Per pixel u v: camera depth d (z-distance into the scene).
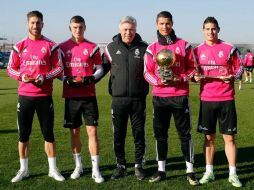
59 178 5.60
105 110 12.88
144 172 5.82
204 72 5.44
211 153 5.59
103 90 20.34
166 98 5.44
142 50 5.64
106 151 7.28
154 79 5.36
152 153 7.20
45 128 5.63
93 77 5.56
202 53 5.46
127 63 5.59
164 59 5.16
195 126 9.89
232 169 5.48
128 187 5.30
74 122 5.77
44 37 5.62
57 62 5.54
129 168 6.26
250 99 16.08
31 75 5.46
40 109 5.56
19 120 5.59
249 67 27.06
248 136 8.65
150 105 14.06
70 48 5.68
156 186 5.35
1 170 6.05
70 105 5.72
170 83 5.33
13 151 7.26
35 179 5.65
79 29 5.62
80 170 5.91
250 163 6.47
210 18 5.40
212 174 5.58
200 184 5.43
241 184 5.32
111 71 5.73
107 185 5.40
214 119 5.51
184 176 5.81
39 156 6.89
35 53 5.46
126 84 5.59
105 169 6.20
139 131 5.74
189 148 5.55
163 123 5.58
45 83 5.52
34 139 8.32
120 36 5.70
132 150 7.41
